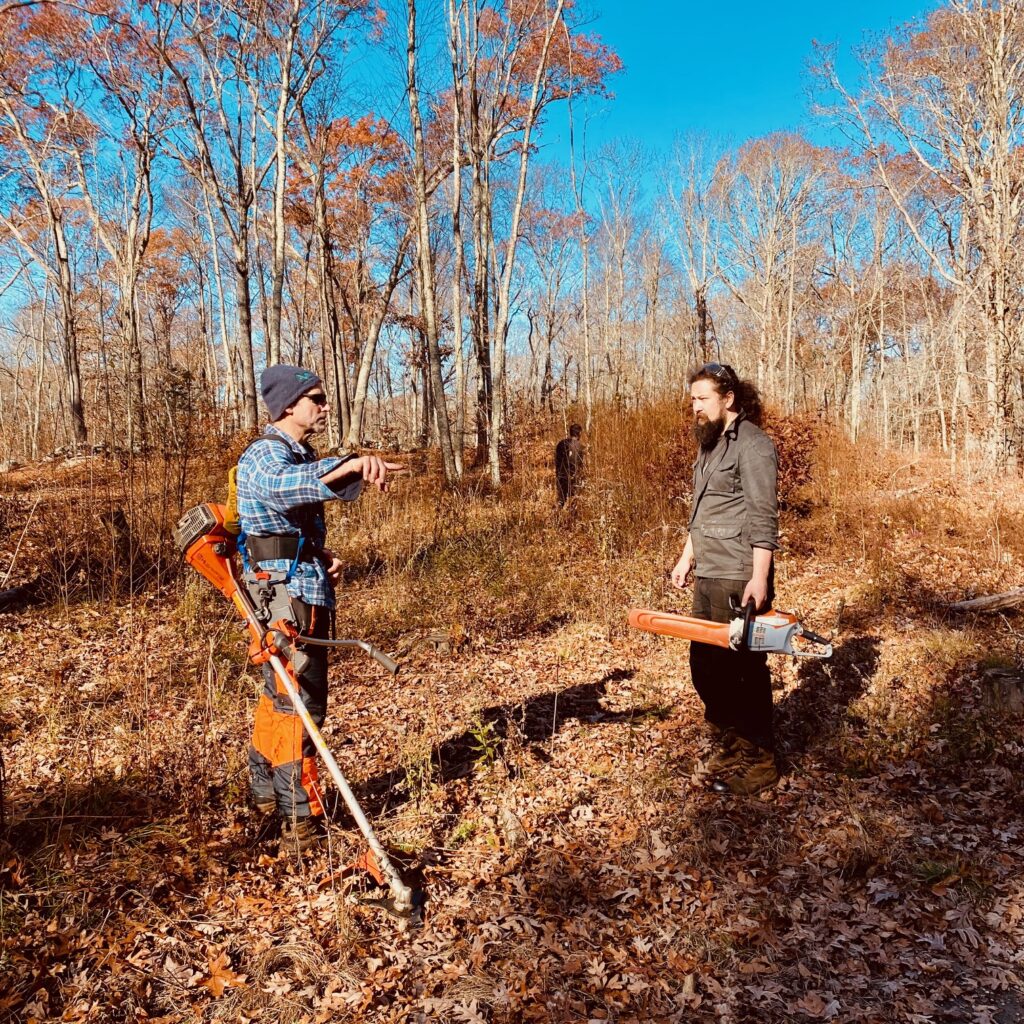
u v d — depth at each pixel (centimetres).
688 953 263
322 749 285
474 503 1120
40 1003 232
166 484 815
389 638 608
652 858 315
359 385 2905
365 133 2688
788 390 3319
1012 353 1648
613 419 1204
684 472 976
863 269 3788
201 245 3453
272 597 301
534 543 891
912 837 322
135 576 729
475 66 1620
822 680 483
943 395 2794
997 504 997
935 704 433
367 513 1019
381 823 333
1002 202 1778
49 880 278
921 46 1903
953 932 270
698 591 377
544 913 280
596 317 4034
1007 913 277
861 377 3969
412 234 2819
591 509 982
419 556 832
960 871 297
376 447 2875
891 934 271
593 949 265
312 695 311
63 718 442
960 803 348
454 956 259
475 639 596
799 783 369
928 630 561
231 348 3456
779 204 3725
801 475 977
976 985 247
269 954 255
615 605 664
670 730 430
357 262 3117
